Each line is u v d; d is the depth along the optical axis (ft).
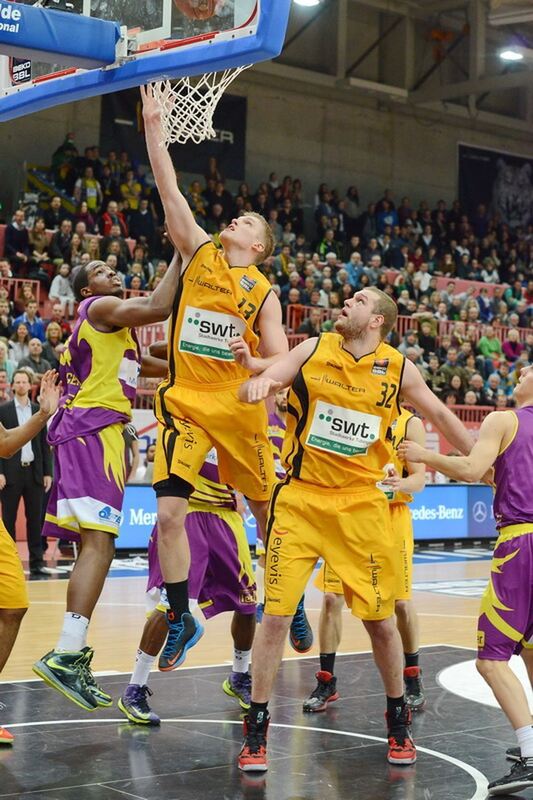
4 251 50.83
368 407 14.62
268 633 14.55
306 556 14.66
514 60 70.69
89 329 16.43
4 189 60.39
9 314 45.01
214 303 15.15
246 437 15.56
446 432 15.11
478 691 20.11
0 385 38.60
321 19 71.82
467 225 73.97
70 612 15.74
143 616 28.17
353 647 24.93
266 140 70.18
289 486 14.87
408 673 18.78
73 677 15.39
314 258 60.13
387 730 16.19
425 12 73.82
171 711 18.08
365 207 74.54
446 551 47.57
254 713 14.65
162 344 18.33
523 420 14.66
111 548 16.35
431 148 77.46
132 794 13.38
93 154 58.08
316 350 14.67
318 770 14.71
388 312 14.58
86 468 16.16
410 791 13.78
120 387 16.61
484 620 14.35
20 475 34.50
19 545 40.60
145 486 42.19
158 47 15.92
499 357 60.75
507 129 81.05
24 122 61.00
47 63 16.90
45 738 16.10
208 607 18.22
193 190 61.21
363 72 74.13
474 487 51.26
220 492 18.08
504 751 15.84
